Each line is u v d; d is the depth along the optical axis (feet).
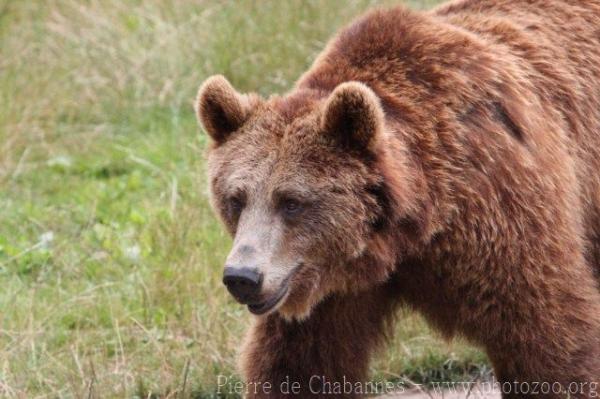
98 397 37.93
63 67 64.95
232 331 42.22
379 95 32.22
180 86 64.95
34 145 59.72
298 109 31.91
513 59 34.06
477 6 36.40
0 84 62.34
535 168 32.40
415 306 34.35
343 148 31.01
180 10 68.59
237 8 66.28
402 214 31.01
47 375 39.68
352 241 30.99
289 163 30.99
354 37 33.86
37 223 52.80
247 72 63.93
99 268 48.14
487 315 32.42
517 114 32.76
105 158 60.18
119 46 66.18
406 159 31.27
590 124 35.42
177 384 39.32
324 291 31.94
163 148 59.88
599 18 36.94
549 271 32.01
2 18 67.31
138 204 54.39
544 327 32.12
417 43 33.12
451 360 41.55
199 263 45.91
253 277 29.91
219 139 32.83
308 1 65.21
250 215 30.91
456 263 31.99
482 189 31.65
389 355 41.01
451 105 32.19
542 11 36.32
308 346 33.86
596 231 35.53
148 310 44.27
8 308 44.19
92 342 42.24
